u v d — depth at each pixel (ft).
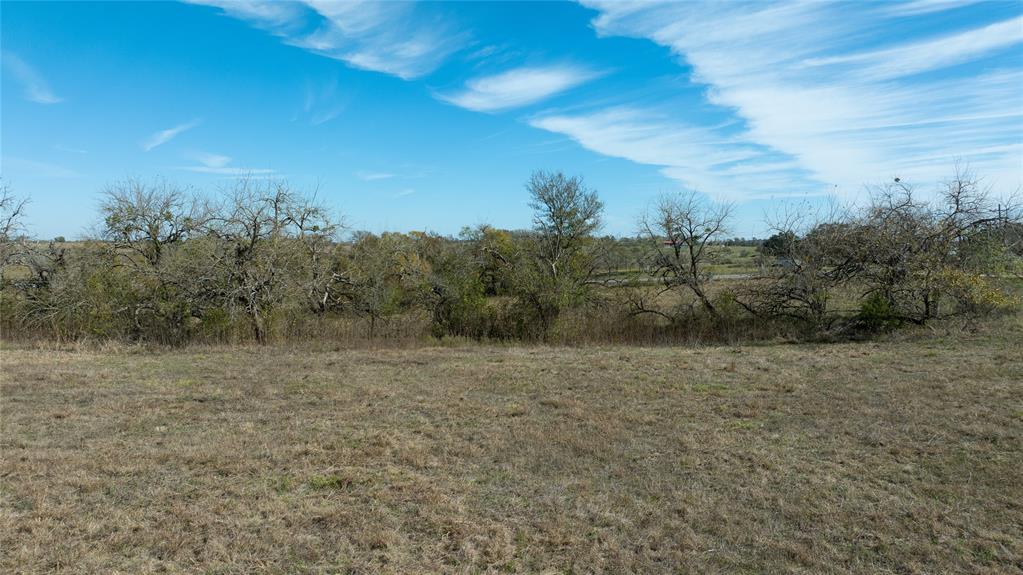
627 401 31.63
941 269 50.39
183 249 58.95
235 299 57.26
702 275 59.72
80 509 18.38
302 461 22.67
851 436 24.71
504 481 20.75
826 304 56.24
